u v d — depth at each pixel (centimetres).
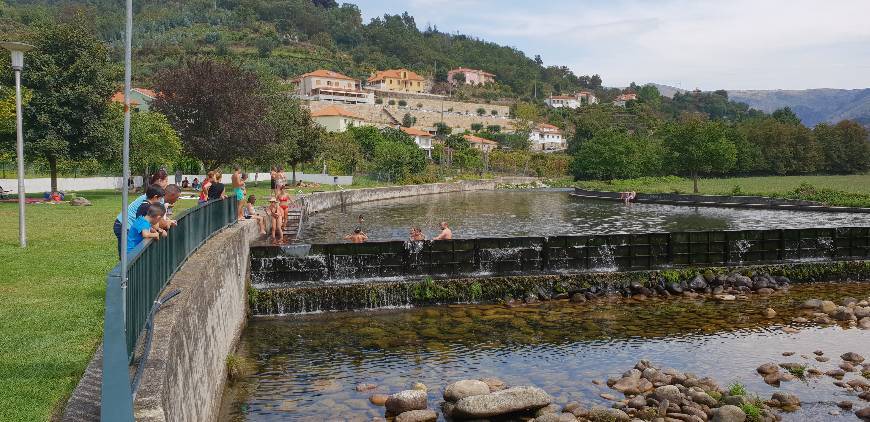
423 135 13612
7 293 1329
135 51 17575
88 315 1172
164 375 686
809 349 1670
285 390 1360
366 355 1609
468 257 2341
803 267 2597
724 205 6084
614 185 9194
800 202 5550
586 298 2258
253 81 5122
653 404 1288
